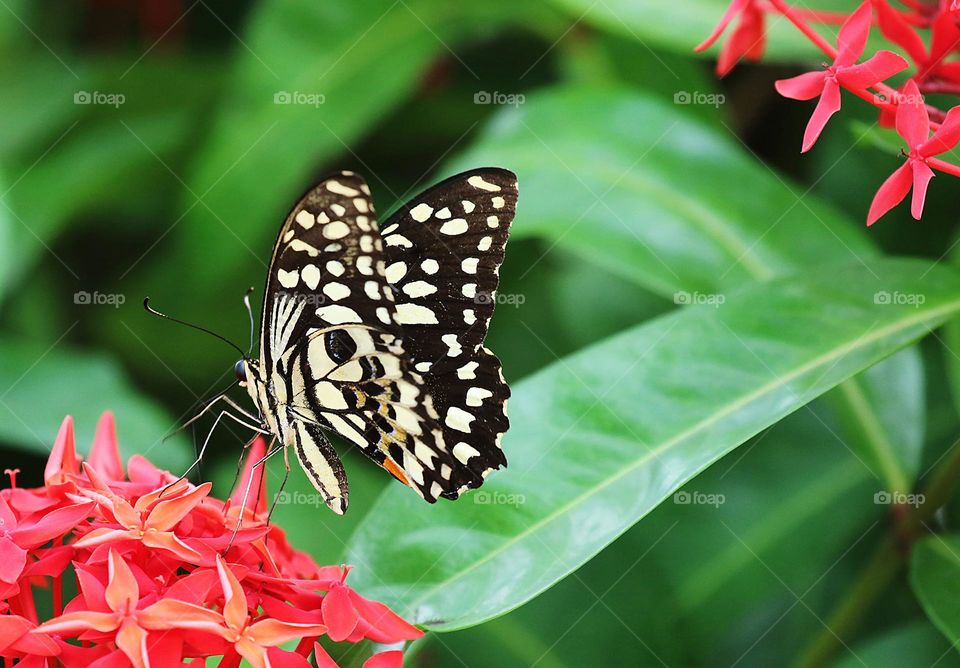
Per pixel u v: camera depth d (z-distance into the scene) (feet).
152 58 2.34
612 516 1.83
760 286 1.91
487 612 1.81
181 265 2.25
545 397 1.89
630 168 2.08
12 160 2.24
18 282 2.20
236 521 1.81
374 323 1.83
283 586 1.77
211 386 2.27
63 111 2.27
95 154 2.26
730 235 2.05
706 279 2.03
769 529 2.15
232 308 2.27
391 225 1.85
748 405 1.86
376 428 1.86
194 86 2.32
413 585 1.83
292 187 2.19
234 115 2.18
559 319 2.25
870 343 1.87
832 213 2.06
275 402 1.86
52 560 1.75
